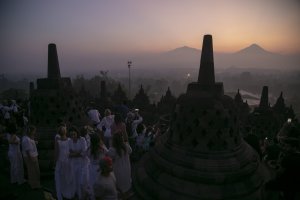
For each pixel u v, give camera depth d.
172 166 6.46
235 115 6.68
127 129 11.70
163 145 7.35
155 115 21.47
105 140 10.16
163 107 22.27
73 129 7.58
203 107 6.34
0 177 8.93
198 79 6.85
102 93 19.45
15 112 13.89
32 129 8.04
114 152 6.76
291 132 5.61
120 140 6.84
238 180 6.11
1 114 14.82
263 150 10.62
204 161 6.16
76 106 10.46
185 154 6.46
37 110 9.86
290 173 4.88
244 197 5.89
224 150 6.34
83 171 7.36
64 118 9.77
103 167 5.20
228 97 6.80
